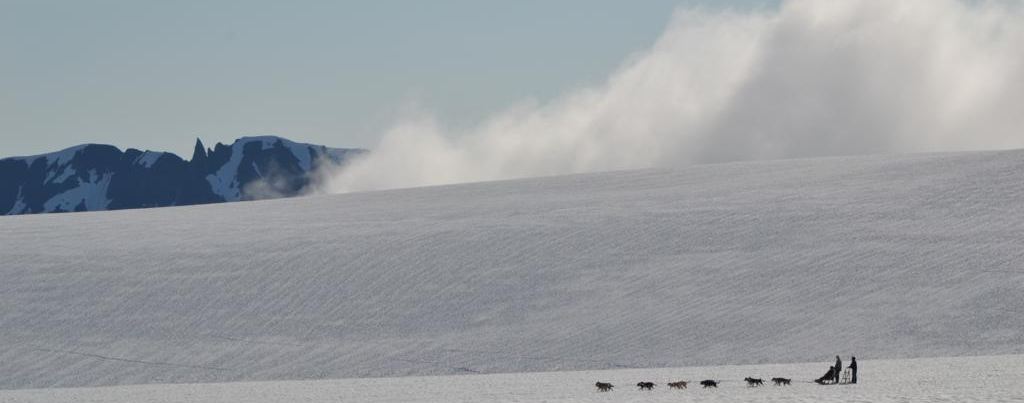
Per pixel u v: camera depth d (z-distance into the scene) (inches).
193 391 7150.6
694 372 7135.8
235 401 6156.5
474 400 5580.7
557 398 5551.2
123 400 6555.1
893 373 6348.4
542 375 7455.7
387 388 6702.8
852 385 5748.0
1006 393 4842.5
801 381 6186.0
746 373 6884.8
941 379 5718.5
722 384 6166.3
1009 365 6412.4
